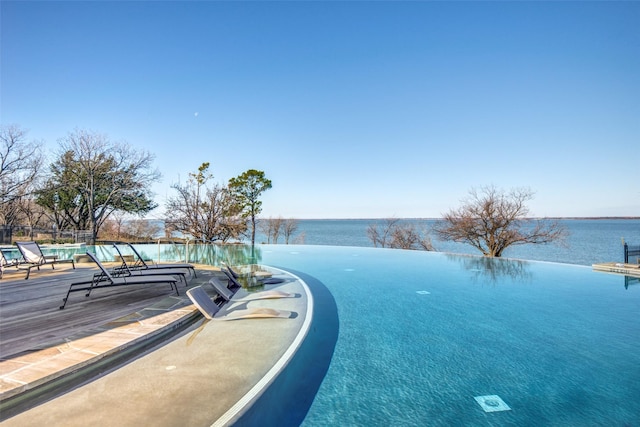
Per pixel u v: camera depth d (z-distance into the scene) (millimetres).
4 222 25984
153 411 2146
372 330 4336
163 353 3244
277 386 2686
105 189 25438
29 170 24031
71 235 18938
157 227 28375
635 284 7805
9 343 3215
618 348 3715
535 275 9117
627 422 2285
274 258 13430
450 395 2662
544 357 3449
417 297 6383
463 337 4074
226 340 3631
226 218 24672
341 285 7633
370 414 2395
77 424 1982
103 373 2777
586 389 2770
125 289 6238
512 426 2232
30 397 2369
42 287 6355
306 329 4082
